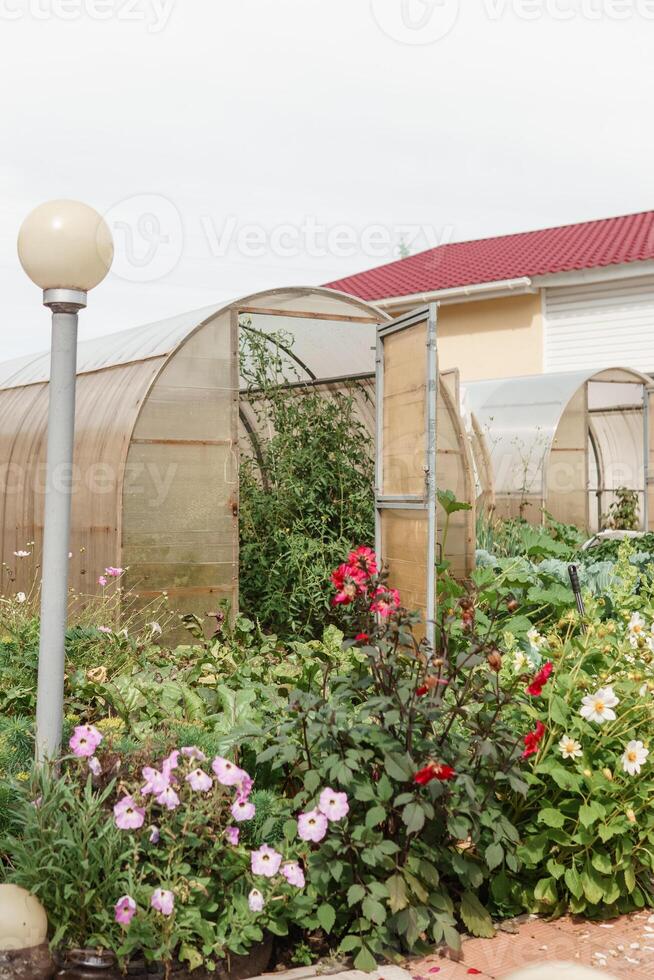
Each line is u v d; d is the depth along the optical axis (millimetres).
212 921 3143
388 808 3322
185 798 3238
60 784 3160
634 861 3660
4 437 9586
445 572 7906
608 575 7945
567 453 12445
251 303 7434
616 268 14344
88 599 7273
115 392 7488
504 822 3363
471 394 13234
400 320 7148
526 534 9922
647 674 3852
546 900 3539
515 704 3811
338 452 8438
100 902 2979
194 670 4922
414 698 3391
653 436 13344
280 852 3338
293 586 7922
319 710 3377
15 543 9188
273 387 8633
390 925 3244
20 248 3533
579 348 15008
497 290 15227
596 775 3518
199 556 7180
